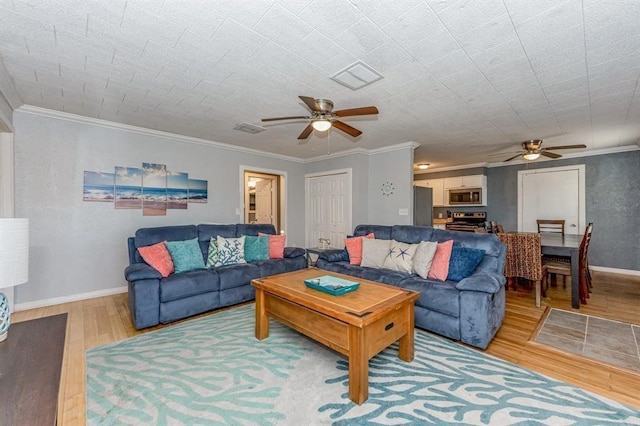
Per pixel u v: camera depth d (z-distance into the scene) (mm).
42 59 2221
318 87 2693
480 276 2559
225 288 3303
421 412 1632
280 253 4117
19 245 1371
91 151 3666
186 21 1766
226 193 5055
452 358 2238
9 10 1651
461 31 1843
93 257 3691
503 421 1560
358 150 5262
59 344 1297
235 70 2383
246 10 1659
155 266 2994
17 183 3182
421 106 3152
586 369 2084
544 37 1902
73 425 1518
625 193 5035
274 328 2812
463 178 6906
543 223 5453
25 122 3219
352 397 1740
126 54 2150
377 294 2201
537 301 3438
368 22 1759
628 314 3162
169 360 2178
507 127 3928
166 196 4320
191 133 4320
